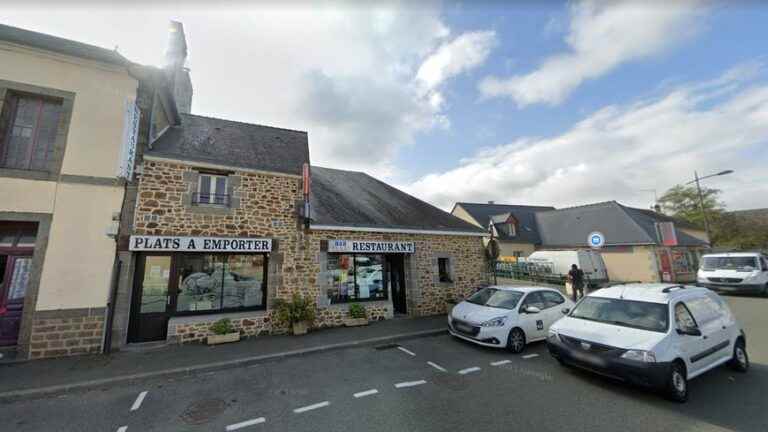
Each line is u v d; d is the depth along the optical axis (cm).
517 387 492
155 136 819
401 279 1083
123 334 660
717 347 518
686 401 441
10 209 608
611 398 452
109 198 675
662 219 2488
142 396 468
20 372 530
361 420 398
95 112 686
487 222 2592
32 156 651
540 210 3055
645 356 438
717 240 2905
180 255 758
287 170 866
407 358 634
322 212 959
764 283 1288
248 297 813
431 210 1327
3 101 629
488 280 1190
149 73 732
